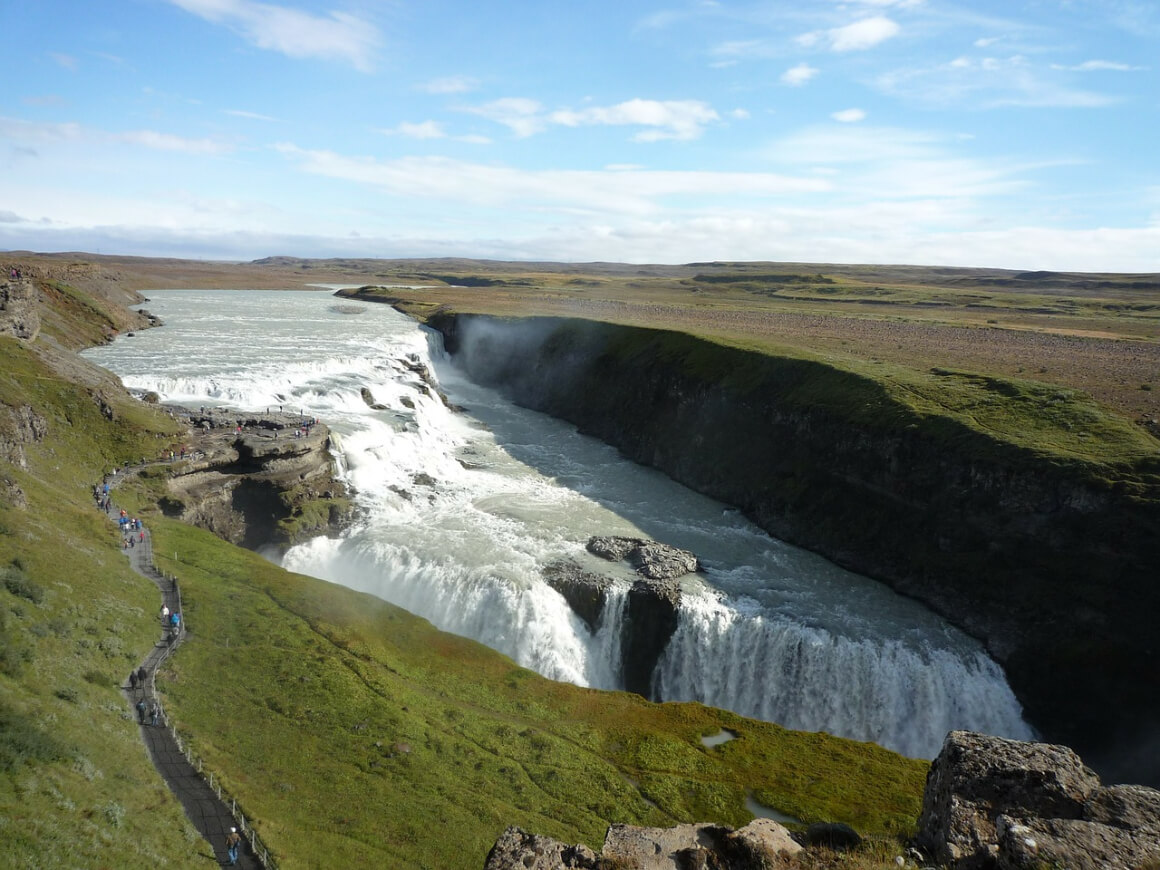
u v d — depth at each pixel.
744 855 15.99
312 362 100.81
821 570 64.88
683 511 76.88
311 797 31.36
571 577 57.41
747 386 87.25
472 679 45.50
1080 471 55.75
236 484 64.00
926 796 17.33
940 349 100.62
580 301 184.25
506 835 16.52
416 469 80.50
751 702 53.38
